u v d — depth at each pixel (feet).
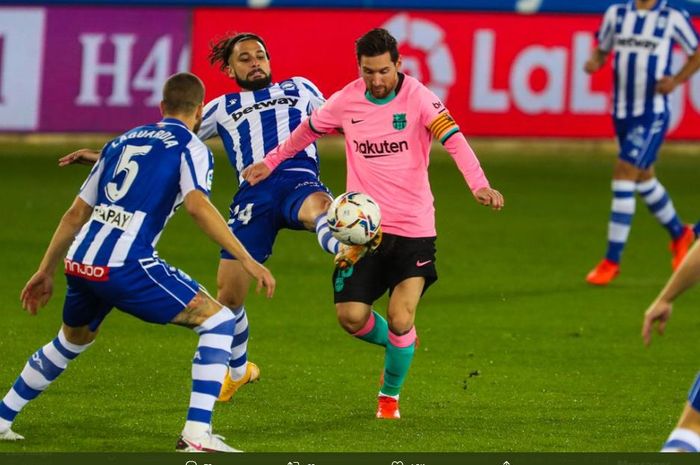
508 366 94.79
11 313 109.29
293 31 201.16
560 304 119.14
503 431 75.20
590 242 151.74
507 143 220.43
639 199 182.39
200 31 200.13
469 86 200.75
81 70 200.64
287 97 91.09
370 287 78.38
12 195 172.04
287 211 86.12
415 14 200.54
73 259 66.80
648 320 54.80
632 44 133.90
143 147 67.72
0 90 200.85
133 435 71.92
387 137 77.30
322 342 102.27
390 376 78.07
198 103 70.44
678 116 197.26
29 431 72.23
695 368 95.20
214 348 66.90
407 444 71.61
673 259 138.10
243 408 80.53
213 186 182.39
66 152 209.26
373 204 75.97
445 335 105.50
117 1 200.13
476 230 156.46
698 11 196.75
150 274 66.49
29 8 200.13
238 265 83.30
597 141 218.38
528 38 199.72
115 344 98.68
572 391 87.10
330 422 76.95
